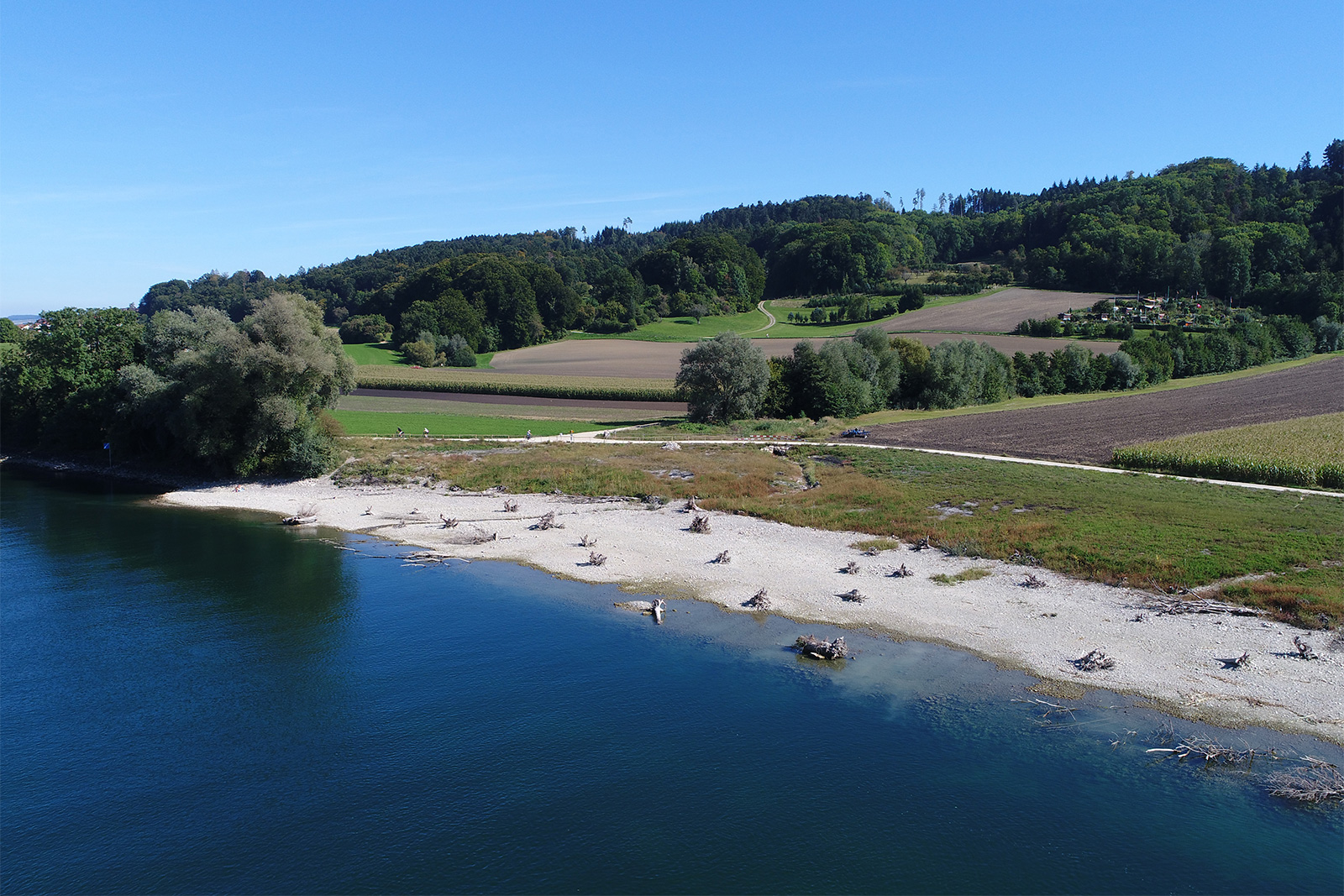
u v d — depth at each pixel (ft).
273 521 165.17
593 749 73.26
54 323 246.06
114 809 65.98
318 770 71.00
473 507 172.86
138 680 88.58
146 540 149.59
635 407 340.39
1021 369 368.07
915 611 104.78
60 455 242.37
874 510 153.89
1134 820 61.16
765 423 276.21
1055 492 161.17
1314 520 132.98
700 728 76.43
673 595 114.32
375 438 231.71
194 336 229.86
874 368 318.04
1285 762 67.46
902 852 58.03
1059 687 82.43
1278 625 93.30
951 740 73.15
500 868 57.77
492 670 90.27
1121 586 108.47
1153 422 273.33
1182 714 76.02
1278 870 55.21
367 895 55.57
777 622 102.99
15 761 72.90
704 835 60.85
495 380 408.67
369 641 99.25
